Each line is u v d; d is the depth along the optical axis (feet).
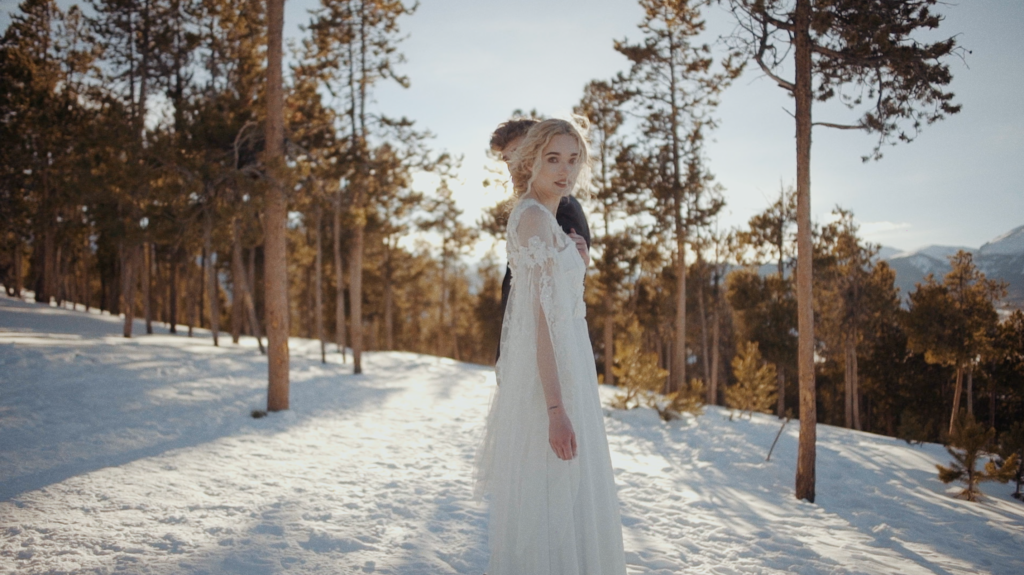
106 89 70.33
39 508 13.29
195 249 76.74
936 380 94.79
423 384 56.44
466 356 184.65
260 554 11.07
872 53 21.72
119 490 15.29
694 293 92.43
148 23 64.90
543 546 6.50
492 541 6.95
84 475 16.70
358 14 61.72
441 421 33.78
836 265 80.94
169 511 13.71
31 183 82.99
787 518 17.75
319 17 59.93
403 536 12.73
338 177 60.90
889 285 81.25
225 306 155.53
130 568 9.94
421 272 131.13
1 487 15.08
